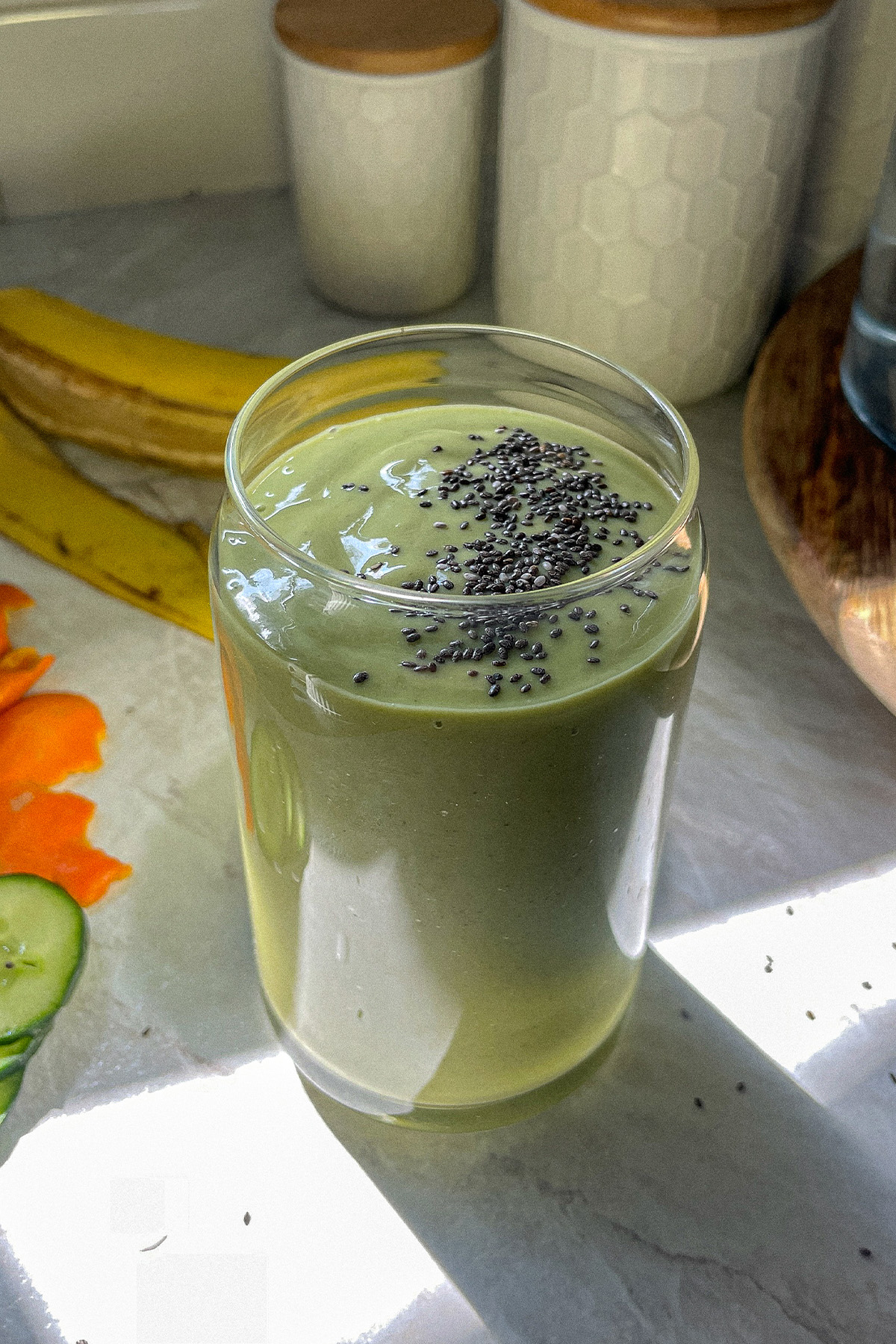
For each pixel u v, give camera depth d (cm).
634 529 25
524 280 45
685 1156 30
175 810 36
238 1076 31
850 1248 28
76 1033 31
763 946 33
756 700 39
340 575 22
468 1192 29
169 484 44
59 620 40
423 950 26
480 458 27
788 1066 31
